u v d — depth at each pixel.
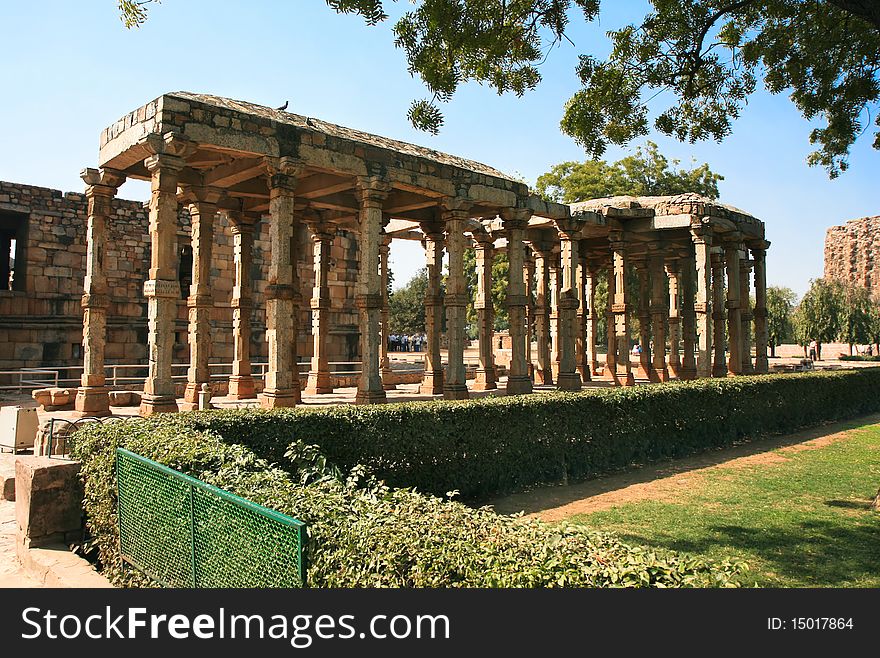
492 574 3.43
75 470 7.41
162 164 11.25
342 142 13.91
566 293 20.25
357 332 29.53
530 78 11.10
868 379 22.62
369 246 14.40
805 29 11.95
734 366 24.20
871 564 7.02
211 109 11.92
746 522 8.73
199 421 8.24
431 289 20.23
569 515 9.29
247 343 18.12
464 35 9.76
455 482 10.35
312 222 19.17
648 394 13.74
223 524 4.61
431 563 3.62
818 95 12.36
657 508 9.52
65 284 22.94
